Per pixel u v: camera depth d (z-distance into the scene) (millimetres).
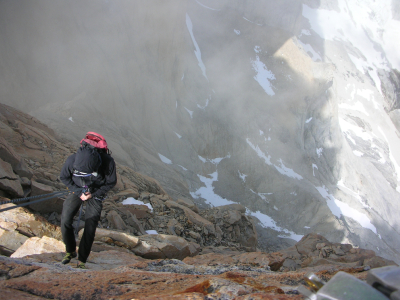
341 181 50469
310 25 89812
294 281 2795
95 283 2033
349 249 8859
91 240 3281
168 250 6031
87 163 3113
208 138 38656
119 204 9500
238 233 12758
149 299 1583
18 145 9977
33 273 2217
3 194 6289
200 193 33594
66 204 3258
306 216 35656
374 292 938
